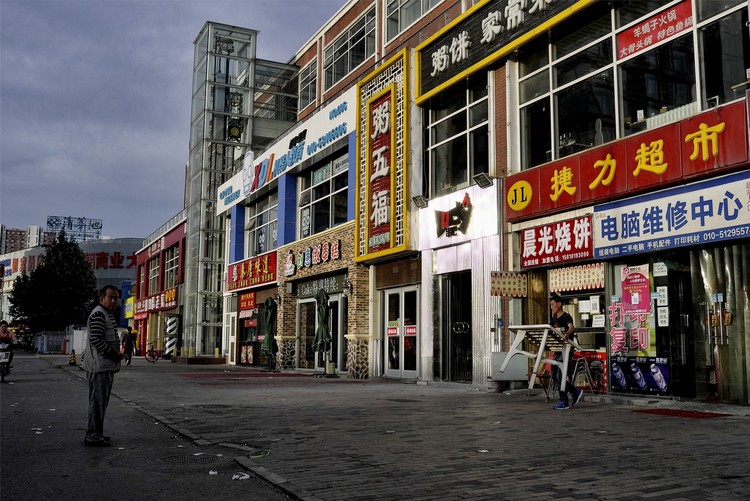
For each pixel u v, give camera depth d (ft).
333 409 36.47
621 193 41.34
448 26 59.98
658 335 39.55
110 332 25.32
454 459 21.11
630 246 40.70
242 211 114.93
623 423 29.35
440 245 59.67
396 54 66.74
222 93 122.72
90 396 25.11
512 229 51.42
